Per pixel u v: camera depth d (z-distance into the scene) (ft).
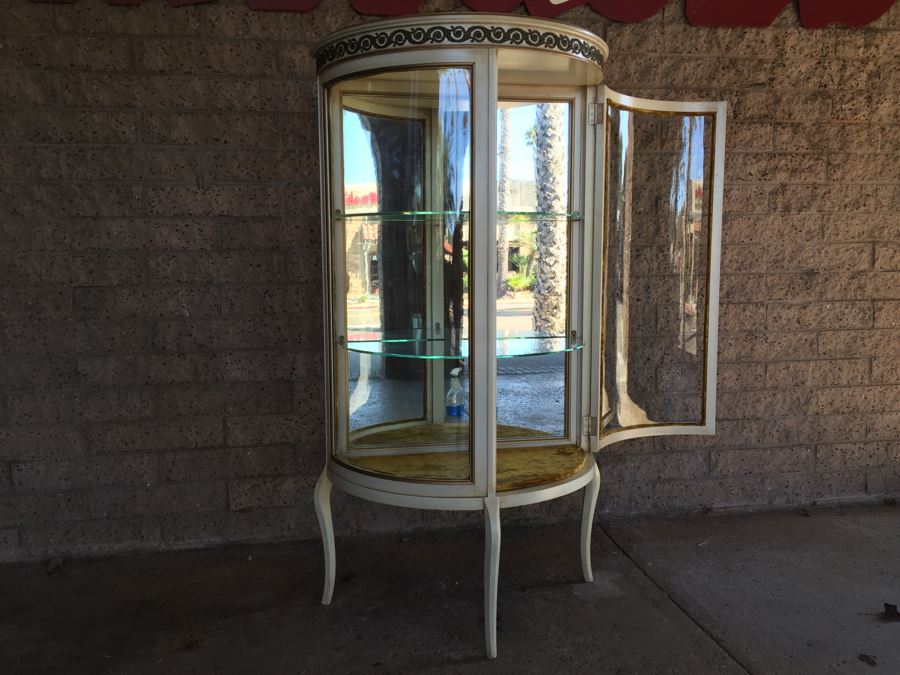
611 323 9.54
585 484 8.53
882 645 8.04
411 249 8.28
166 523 10.45
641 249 10.46
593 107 8.66
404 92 7.89
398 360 8.46
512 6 10.24
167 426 10.28
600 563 10.11
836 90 11.30
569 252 8.87
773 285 11.55
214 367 10.27
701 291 10.30
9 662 7.81
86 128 9.65
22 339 9.84
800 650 7.96
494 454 7.71
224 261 10.12
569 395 9.25
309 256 10.27
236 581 9.62
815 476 12.12
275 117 9.98
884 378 12.07
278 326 10.33
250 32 9.80
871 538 10.87
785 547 10.57
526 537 10.98
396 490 7.89
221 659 7.88
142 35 9.61
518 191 8.34
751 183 11.27
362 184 8.30
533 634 8.32
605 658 7.84
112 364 10.06
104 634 8.37
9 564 10.12
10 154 9.54
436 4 10.03
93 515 10.27
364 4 9.91
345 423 8.68
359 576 9.77
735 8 10.80
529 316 8.56
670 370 10.55
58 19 9.44
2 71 9.41
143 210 9.87
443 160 7.90
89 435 10.13
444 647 8.07
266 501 10.64
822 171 11.43
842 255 11.66
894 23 11.30
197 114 9.83
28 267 9.74
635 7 10.55
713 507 11.89
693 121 9.96
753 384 11.73
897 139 11.58
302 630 8.45
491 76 7.27
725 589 9.34
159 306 10.06
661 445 11.63
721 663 7.73
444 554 10.43
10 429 9.97
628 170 9.93
